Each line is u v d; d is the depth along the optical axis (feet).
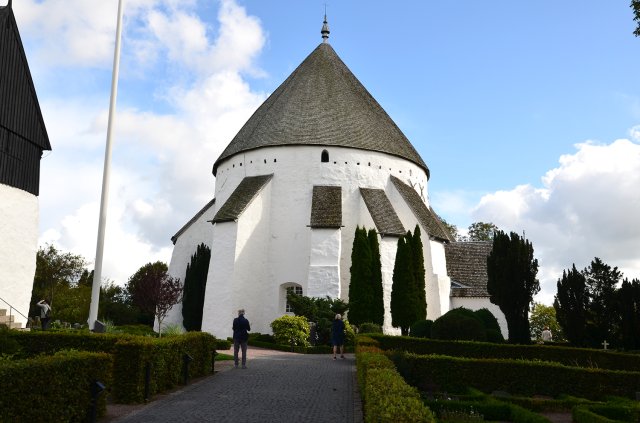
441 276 106.22
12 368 24.32
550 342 111.96
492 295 84.58
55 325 88.48
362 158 115.44
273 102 126.52
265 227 111.14
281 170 114.21
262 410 35.19
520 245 83.10
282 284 109.29
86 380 30.76
